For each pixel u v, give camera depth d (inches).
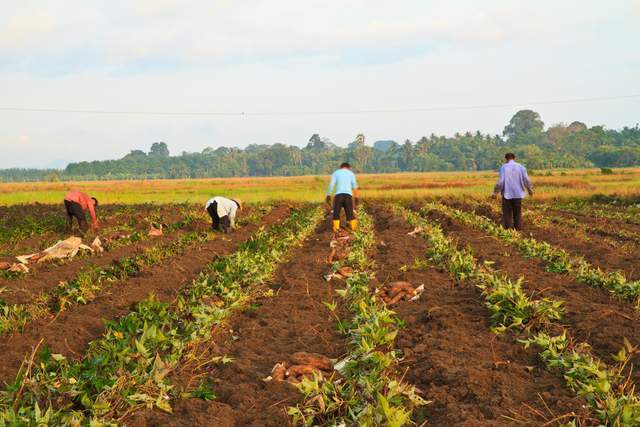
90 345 230.8
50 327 264.7
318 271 393.1
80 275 352.8
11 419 152.1
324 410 169.2
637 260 411.8
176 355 212.4
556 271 365.4
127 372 187.9
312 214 844.0
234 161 7691.9
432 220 749.9
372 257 439.8
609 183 1669.5
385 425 152.4
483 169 7071.9
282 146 7815.0
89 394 181.6
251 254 418.0
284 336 257.1
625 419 153.0
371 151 7687.0
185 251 488.7
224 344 244.4
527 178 586.9
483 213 809.5
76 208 640.4
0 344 240.8
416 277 355.6
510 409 170.9
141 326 247.6
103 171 7687.0
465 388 185.2
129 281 367.6
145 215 890.1
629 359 210.4
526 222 661.3
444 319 263.0
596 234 601.0
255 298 324.2
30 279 384.5
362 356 198.2
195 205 1139.3
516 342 231.9
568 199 1122.0
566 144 6742.1
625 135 7313.0
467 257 382.3
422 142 7411.4
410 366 211.2
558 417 160.6
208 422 169.9
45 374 184.9
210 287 316.5
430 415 173.0
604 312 260.8
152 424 171.2
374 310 255.9
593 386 174.7
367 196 1302.9
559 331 243.3
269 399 188.4
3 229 663.8
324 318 283.1
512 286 273.4
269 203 1197.7
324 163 7706.7
